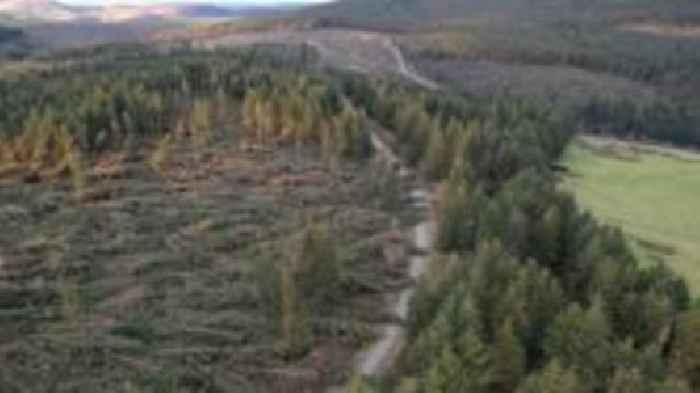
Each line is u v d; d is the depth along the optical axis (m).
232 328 57.88
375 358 55.72
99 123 104.56
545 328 53.50
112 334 56.47
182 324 58.09
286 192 89.25
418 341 50.47
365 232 78.75
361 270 69.38
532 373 46.84
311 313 60.91
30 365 52.00
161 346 55.28
